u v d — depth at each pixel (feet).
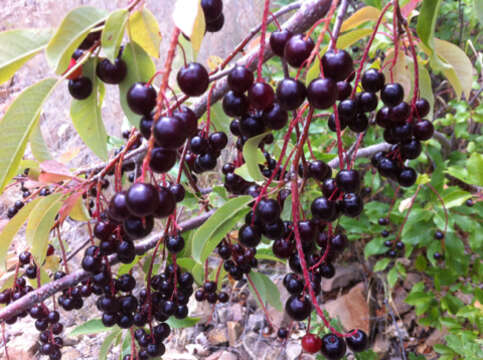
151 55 0.50
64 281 0.78
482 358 1.06
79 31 0.43
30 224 0.61
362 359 1.20
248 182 0.73
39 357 1.53
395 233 1.61
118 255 0.63
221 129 0.83
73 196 0.60
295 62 0.41
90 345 1.61
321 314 0.50
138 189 0.38
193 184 0.91
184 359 1.49
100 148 0.57
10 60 0.45
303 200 1.45
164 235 0.71
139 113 0.44
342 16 0.43
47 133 2.15
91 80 0.51
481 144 1.59
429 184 1.36
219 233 0.64
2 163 0.46
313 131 1.49
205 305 1.73
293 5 0.58
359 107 0.52
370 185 1.61
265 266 1.92
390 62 0.64
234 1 1.84
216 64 0.87
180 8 0.38
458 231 1.82
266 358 1.50
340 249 0.54
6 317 0.77
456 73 0.61
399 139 0.54
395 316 1.71
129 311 0.73
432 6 0.46
